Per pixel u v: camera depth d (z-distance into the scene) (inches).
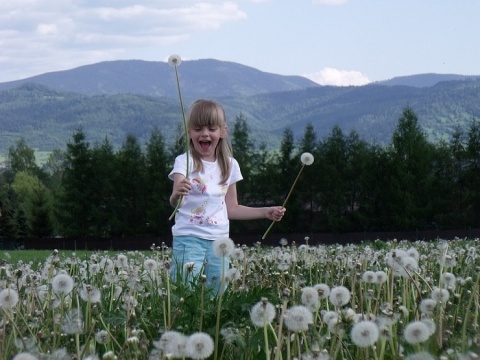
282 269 273.0
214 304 204.8
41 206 2950.3
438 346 161.3
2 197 3250.5
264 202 2637.8
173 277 262.2
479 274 182.4
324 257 353.7
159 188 2723.9
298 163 2581.2
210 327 195.9
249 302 202.8
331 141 2556.6
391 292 210.5
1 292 174.4
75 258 319.3
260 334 169.9
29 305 211.6
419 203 2399.1
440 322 166.1
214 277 234.1
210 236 288.0
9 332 173.6
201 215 290.0
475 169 2380.7
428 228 2405.3
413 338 142.3
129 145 2787.9
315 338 155.3
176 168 296.8
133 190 2775.6
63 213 2819.9
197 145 297.3
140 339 151.9
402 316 188.5
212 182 295.4
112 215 2775.6
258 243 382.6
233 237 2069.4
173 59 255.9
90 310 178.9
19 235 2920.8
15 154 6525.6
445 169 2426.2
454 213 2409.0
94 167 2785.4
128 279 234.2
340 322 152.9
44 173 5782.5
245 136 2655.0
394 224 2432.3
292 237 2060.8
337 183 2517.2
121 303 220.7
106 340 168.2
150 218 2723.9
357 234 1999.3
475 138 2386.8
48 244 2549.2
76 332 151.0
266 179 2600.9
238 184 2628.0
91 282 263.1
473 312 192.5
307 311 145.1
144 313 195.3
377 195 2464.3
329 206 2541.8
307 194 2571.4
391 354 158.1
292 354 159.8
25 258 722.2
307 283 289.9
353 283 224.1
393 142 2445.9
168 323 185.5
